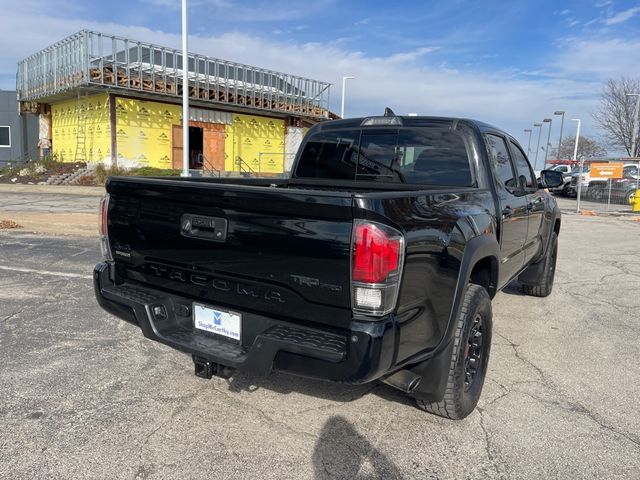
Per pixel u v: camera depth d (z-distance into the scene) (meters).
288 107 28.12
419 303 2.86
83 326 5.16
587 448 3.22
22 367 4.18
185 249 3.18
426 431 3.38
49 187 20.67
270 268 2.82
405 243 2.66
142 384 3.94
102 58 20.80
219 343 3.12
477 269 4.04
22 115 31.39
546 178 5.89
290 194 2.66
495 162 4.55
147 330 3.29
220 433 3.29
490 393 3.97
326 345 2.67
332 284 2.63
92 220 11.30
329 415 3.55
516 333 5.42
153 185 3.23
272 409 3.61
